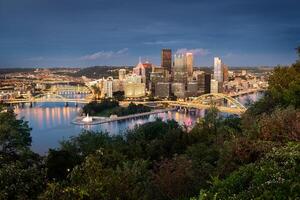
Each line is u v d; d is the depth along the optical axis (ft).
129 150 150.10
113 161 90.38
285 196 32.24
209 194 38.75
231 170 56.44
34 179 59.47
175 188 54.03
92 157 50.44
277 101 122.31
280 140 61.26
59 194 46.06
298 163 41.29
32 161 119.75
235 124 144.77
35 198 57.00
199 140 143.74
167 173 55.72
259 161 46.73
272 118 65.98
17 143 124.57
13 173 58.34
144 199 53.42
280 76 124.06
